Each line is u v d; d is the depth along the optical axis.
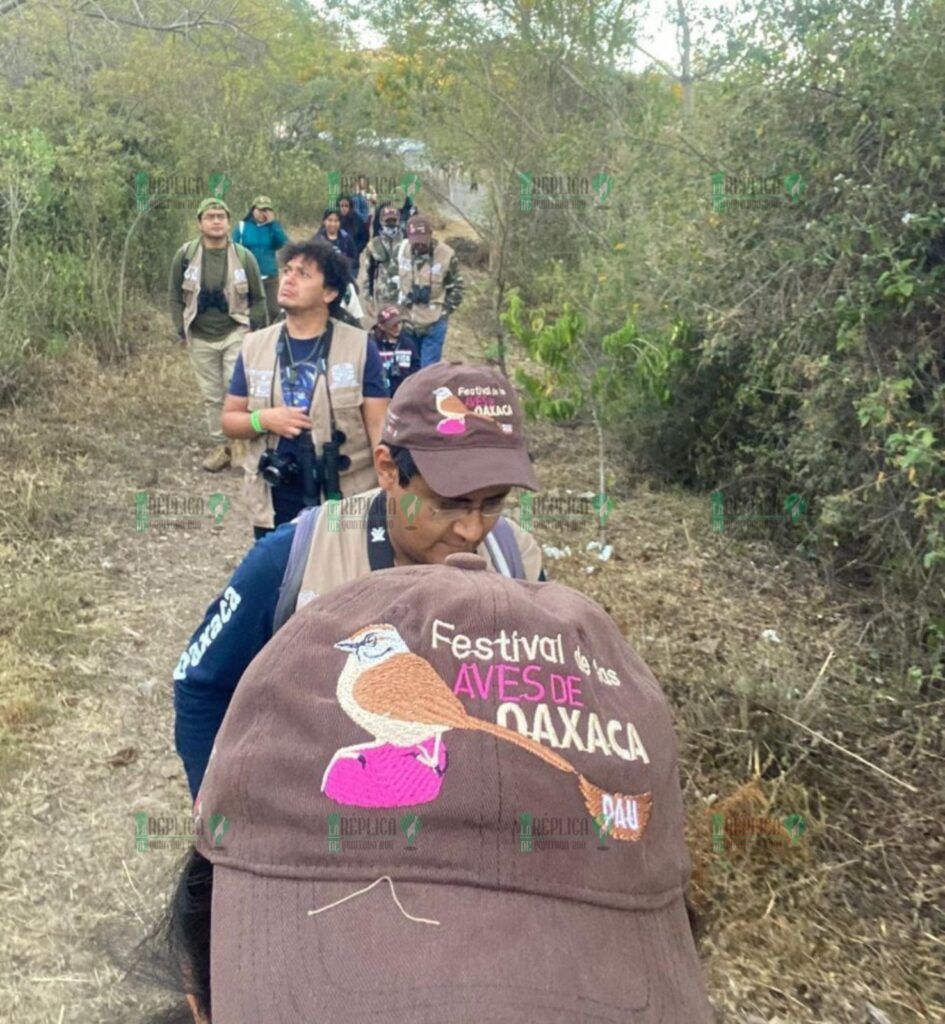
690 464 6.87
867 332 4.65
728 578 5.56
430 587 1.10
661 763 1.01
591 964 0.85
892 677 4.46
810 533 5.33
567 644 1.04
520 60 10.20
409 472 1.81
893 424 4.43
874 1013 2.86
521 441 1.86
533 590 1.19
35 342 8.55
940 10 4.66
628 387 6.50
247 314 7.19
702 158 6.16
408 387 1.84
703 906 3.12
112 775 3.82
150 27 11.01
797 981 2.97
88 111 10.04
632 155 7.98
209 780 1.00
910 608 4.59
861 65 4.87
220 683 1.89
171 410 8.17
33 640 4.63
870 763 3.84
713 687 4.23
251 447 3.64
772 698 4.06
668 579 5.52
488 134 10.13
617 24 10.20
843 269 4.79
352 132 16.20
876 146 4.92
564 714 0.97
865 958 3.06
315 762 0.94
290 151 16.19
